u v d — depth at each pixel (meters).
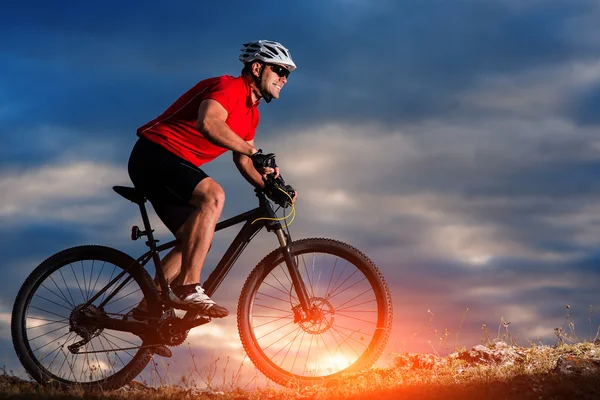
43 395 4.08
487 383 4.00
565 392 3.67
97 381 4.46
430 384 4.14
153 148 4.46
